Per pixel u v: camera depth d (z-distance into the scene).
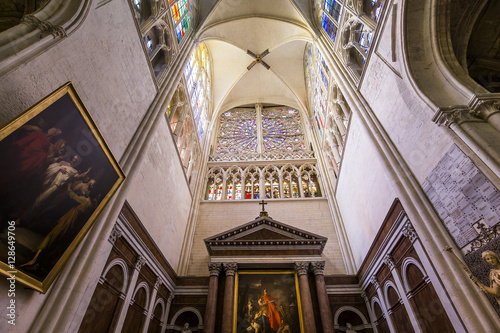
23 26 4.97
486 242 5.03
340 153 15.04
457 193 5.72
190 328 12.26
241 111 26.30
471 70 9.11
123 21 7.93
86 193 5.86
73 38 5.84
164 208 11.63
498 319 4.74
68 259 5.50
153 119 9.58
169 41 12.12
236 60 23.11
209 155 21.38
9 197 4.14
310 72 21.58
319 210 16.66
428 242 6.19
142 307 9.67
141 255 9.25
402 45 7.46
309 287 11.87
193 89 17.48
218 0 16.66
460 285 5.41
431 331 7.18
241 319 11.03
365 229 11.47
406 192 7.14
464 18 7.84
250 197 18.41
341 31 12.45
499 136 5.36
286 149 21.94
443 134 6.09
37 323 4.89
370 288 11.70
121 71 7.92
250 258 12.41
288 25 19.30
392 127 8.20
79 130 5.45
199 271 14.33
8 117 4.41
